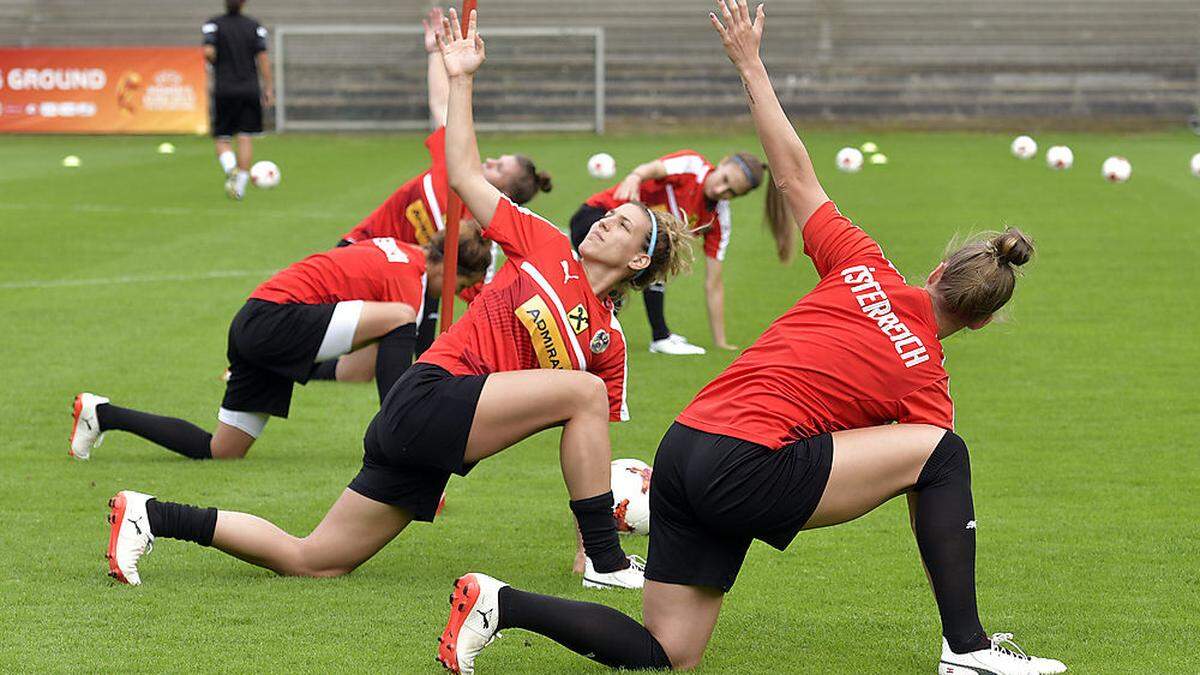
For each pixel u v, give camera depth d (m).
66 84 62.31
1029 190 42.53
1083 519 13.86
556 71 69.25
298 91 68.69
